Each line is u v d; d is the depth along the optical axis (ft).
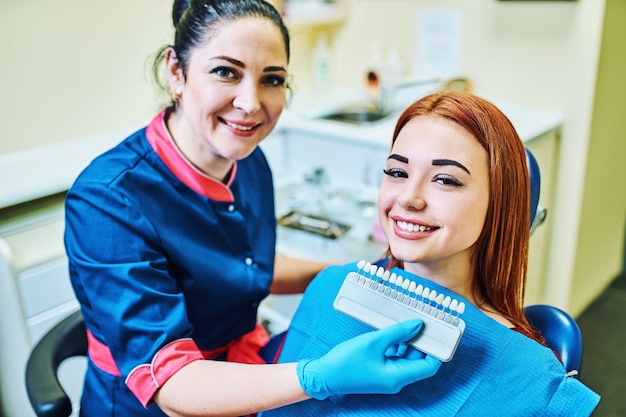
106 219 3.16
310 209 6.04
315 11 7.32
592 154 5.25
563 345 2.85
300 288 4.38
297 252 5.22
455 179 2.43
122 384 3.43
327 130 6.37
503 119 2.55
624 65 4.90
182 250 3.41
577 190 5.41
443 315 2.30
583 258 4.83
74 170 5.37
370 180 6.23
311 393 2.48
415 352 2.42
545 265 5.09
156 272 3.15
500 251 2.64
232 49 3.07
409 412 2.44
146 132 3.58
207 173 3.62
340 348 2.44
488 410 2.32
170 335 2.97
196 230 3.53
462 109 2.51
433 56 6.95
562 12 5.61
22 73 5.58
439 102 2.59
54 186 5.08
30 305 4.66
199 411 2.75
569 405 2.25
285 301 6.14
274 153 6.97
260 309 5.90
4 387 5.15
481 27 6.40
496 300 2.75
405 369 2.31
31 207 5.33
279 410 2.82
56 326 3.79
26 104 5.68
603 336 3.59
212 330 3.73
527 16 5.94
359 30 7.64
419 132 2.52
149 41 6.51
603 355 3.37
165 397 2.86
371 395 2.55
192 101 3.28
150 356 2.91
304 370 2.49
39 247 4.78
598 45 5.35
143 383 2.91
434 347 2.26
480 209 2.48
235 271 3.67
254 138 3.39
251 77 3.16
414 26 7.00
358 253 5.15
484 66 6.49
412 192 2.47
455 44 6.70
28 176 5.22
